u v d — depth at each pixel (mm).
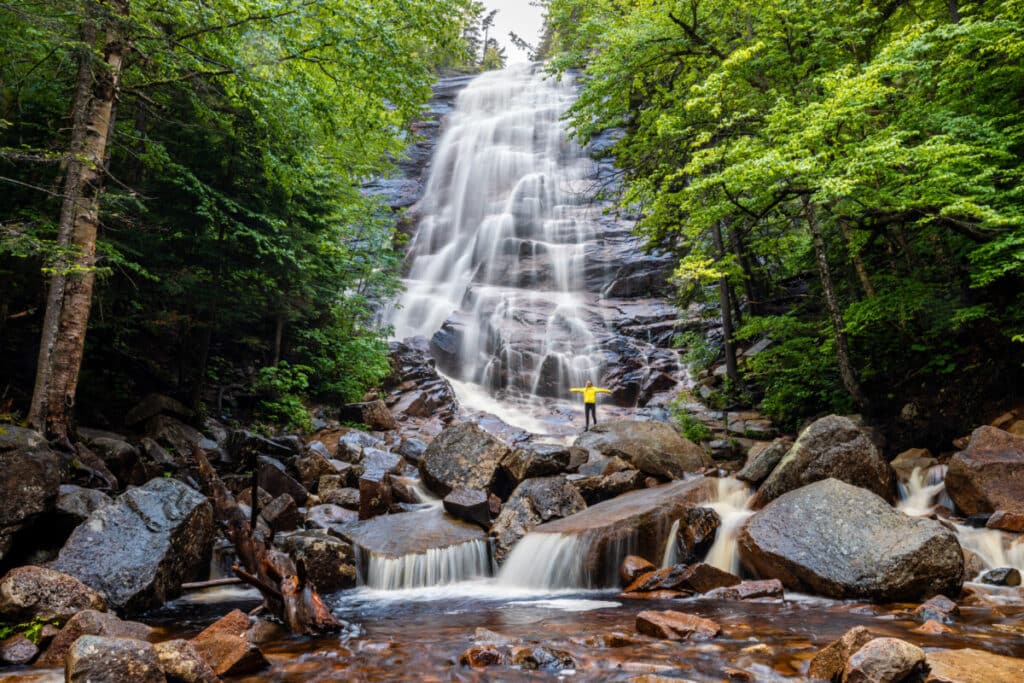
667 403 21641
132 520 7613
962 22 12570
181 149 13688
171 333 16000
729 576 7500
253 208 14453
